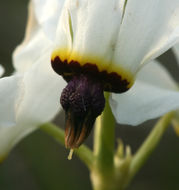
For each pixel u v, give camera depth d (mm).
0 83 84
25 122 94
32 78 91
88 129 81
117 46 80
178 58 98
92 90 81
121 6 80
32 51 96
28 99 92
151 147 102
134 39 80
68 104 81
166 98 87
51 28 88
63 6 83
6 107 84
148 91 89
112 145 98
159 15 80
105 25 80
